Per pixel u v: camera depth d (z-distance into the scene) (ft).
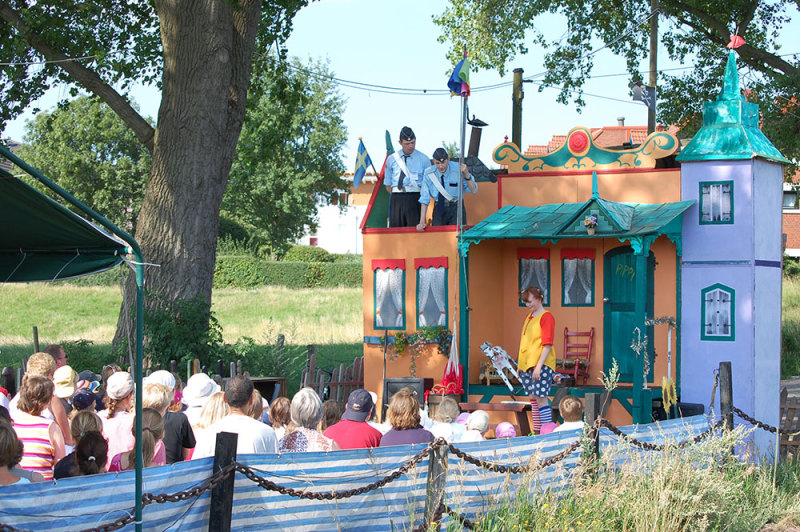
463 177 45.93
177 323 50.65
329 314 111.34
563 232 42.19
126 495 17.63
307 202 197.67
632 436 30.42
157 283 52.11
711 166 43.21
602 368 46.21
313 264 169.78
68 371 28.68
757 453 37.91
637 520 26.18
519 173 47.78
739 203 42.63
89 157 187.32
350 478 21.40
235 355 53.21
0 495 15.89
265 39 63.62
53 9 58.65
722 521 28.86
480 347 46.21
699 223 43.21
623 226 40.34
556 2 83.46
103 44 63.00
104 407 29.35
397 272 46.93
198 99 52.31
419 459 22.58
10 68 60.49
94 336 90.58
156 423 21.81
